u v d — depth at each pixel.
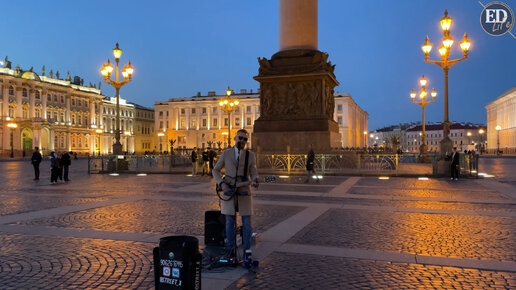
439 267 5.93
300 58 26.03
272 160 24.91
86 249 6.97
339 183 18.45
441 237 7.74
